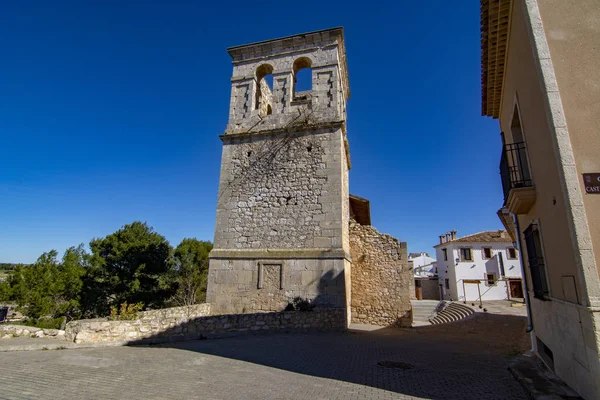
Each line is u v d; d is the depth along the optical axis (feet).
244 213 45.78
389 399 15.84
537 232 21.16
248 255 43.42
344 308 38.93
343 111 53.16
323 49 49.96
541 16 16.66
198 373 20.15
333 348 28.55
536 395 15.24
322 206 43.45
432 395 16.52
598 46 15.66
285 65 50.96
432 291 137.08
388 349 28.94
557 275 16.76
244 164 47.96
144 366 21.80
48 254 71.77
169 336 31.81
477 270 113.29
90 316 72.49
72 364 22.15
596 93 15.06
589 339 13.29
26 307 65.00
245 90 51.49
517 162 22.58
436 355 26.94
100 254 78.43
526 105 19.48
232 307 42.14
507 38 23.17
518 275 109.91
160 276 77.66
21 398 14.97
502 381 19.03
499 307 78.23
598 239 13.57
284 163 46.52
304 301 39.99
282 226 43.98
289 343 30.30
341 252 40.93
